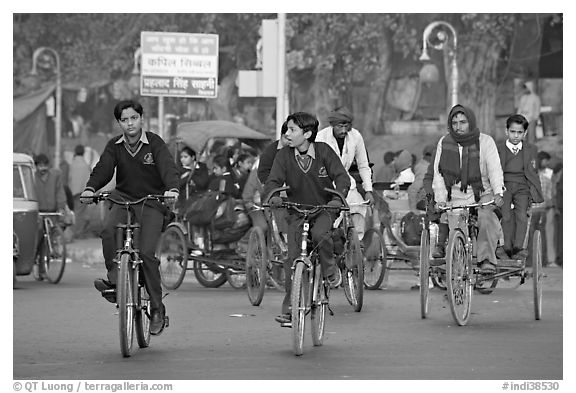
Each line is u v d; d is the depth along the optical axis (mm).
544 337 20406
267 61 35281
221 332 20953
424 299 23141
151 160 18219
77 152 52625
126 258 17609
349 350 18656
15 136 58438
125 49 58875
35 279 33500
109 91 59219
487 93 52594
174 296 28188
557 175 39906
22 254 30875
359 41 54281
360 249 24172
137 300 18219
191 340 19844
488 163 22531
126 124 18047
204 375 16297
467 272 22328
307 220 18281
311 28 55062
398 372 16578
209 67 40906
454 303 21781
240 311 24609
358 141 25969
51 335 20562
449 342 19672
